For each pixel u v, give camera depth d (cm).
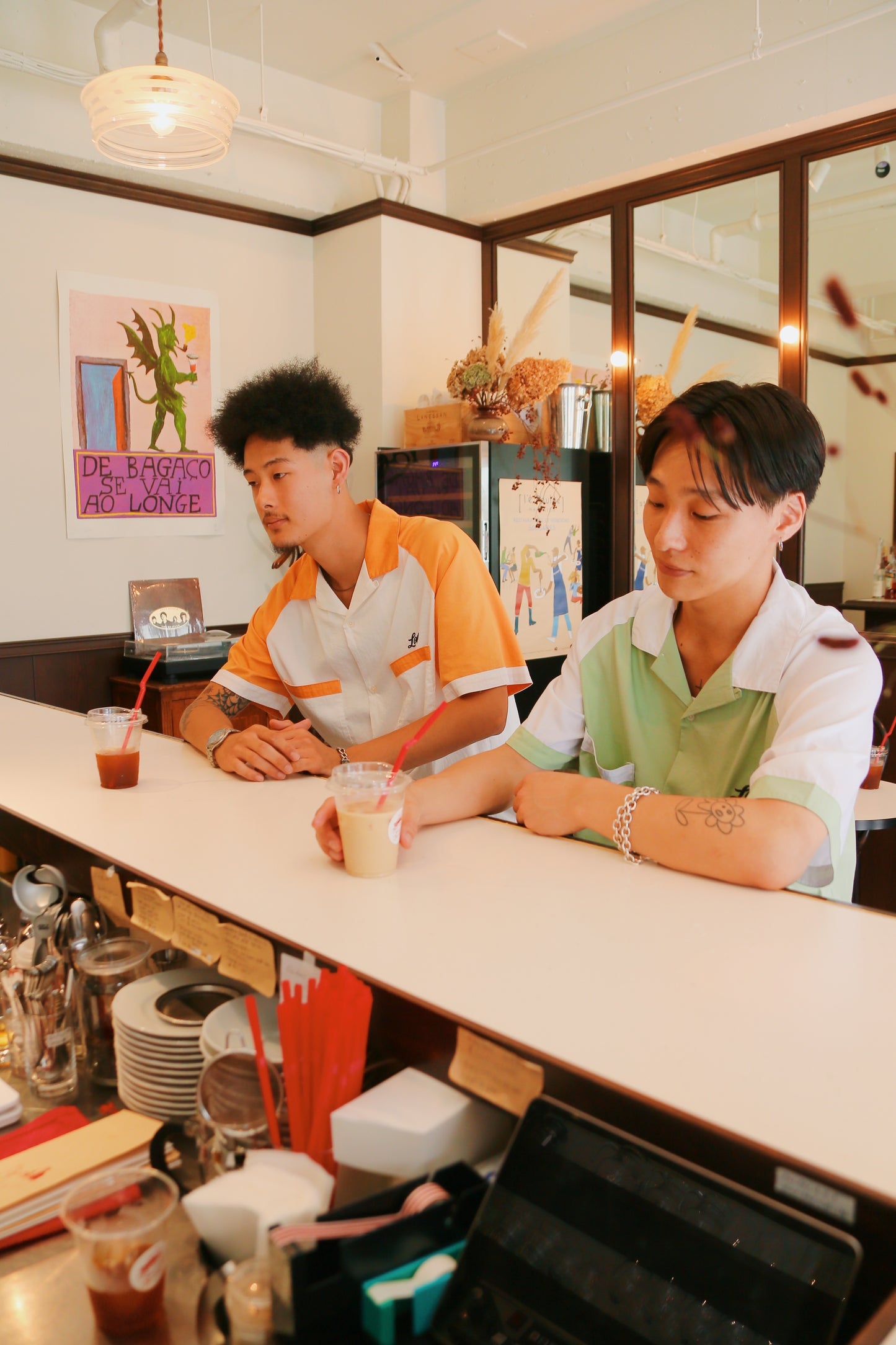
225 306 452
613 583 462
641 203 429
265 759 157
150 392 427
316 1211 66
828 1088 64
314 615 189
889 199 353
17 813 137
